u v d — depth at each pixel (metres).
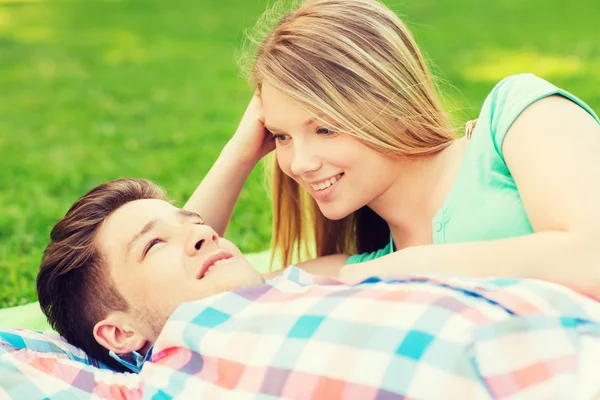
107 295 2.21
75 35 11.25
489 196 2.16
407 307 1.77
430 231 2.33
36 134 6.70
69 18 12.54
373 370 1.69
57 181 5.29
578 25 9.91
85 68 9.30
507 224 2.12
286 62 2.20
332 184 2.24
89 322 2.26
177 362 1.93
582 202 1.89
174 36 10.89
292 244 2.78
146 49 10.17
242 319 1.90
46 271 2.30
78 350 2.29
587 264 1.86
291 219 2.74
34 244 4.02
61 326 2.32
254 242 3.88
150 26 11.64
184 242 2.20
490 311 1.76
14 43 10.84
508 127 2.10
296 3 2.60
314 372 1.73
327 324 1.79
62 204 4.76
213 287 2.13
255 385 1.78
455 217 2.21
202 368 1.90
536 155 2.00
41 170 5.58
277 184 2.70
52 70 9.26
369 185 2.24
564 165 1.95
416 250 2.10
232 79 8.44
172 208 2.29
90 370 1.99
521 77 2.20
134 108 7.45
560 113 2.05
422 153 2.27
